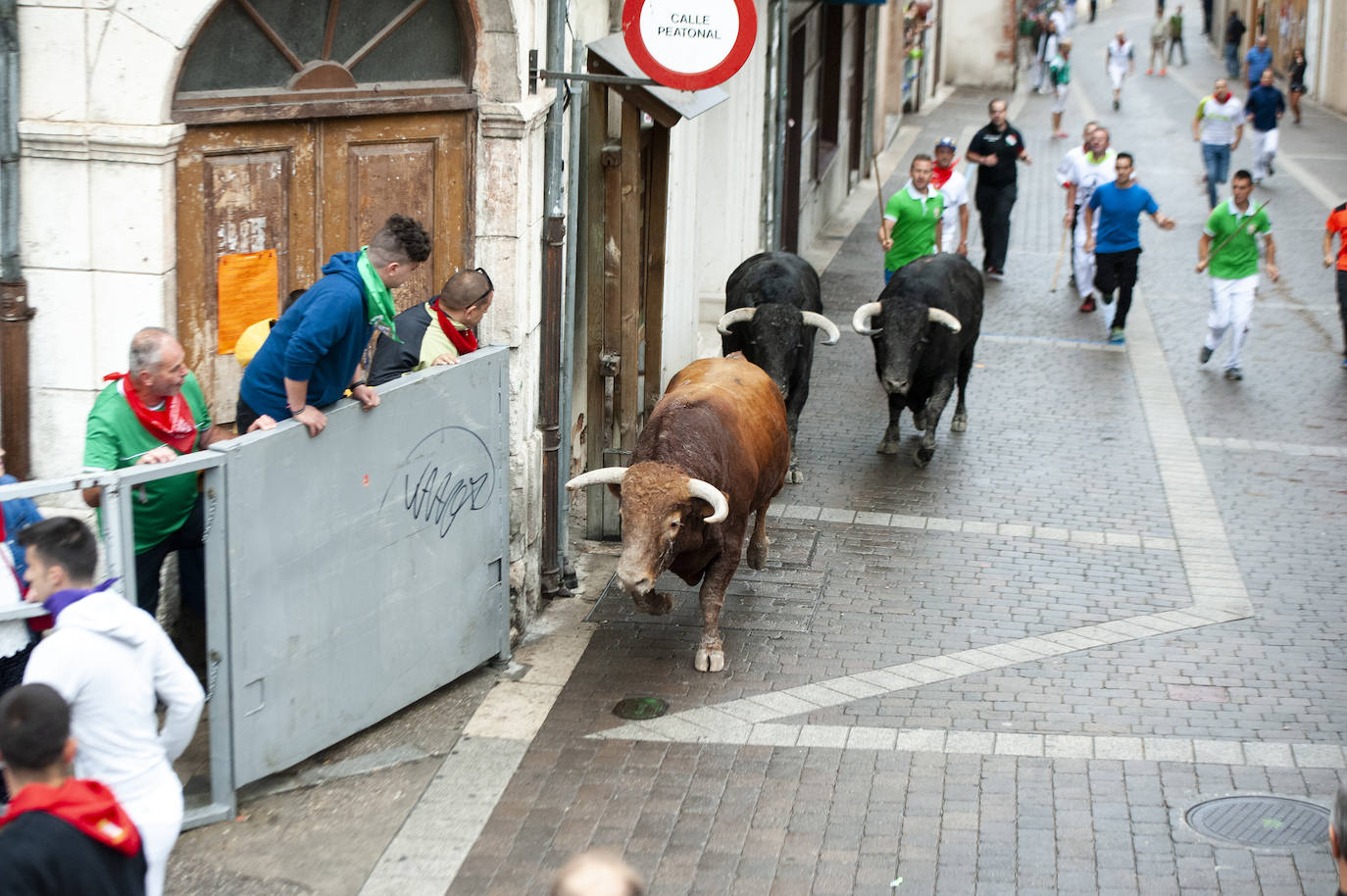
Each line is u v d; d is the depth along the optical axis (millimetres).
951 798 6629
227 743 6242
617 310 9484
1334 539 9945
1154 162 25672
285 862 6070
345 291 6207
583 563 9523
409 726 7285
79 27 6523
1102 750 7078
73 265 6766
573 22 8953
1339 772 6871
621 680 7820
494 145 7938
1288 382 13570
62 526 4852
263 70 7160
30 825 4051
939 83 35719
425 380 7035
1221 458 11594
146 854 4773
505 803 6574
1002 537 9945
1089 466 11406
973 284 11727
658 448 7527
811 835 6320
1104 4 59812
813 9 18844
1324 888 5914
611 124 9984
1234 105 21156
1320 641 8367
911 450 11789
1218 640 8367
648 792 6672
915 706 7535
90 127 6578
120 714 4754
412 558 7160
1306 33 36500
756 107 14844
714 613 7902
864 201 22625
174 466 5816
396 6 7633
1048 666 8023
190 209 6973
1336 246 19141
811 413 12750
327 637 6711
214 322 7199
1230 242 13406
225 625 6133
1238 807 6551
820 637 8375
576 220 8680
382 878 5980
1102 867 6074
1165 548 9773
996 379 13656
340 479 6621
